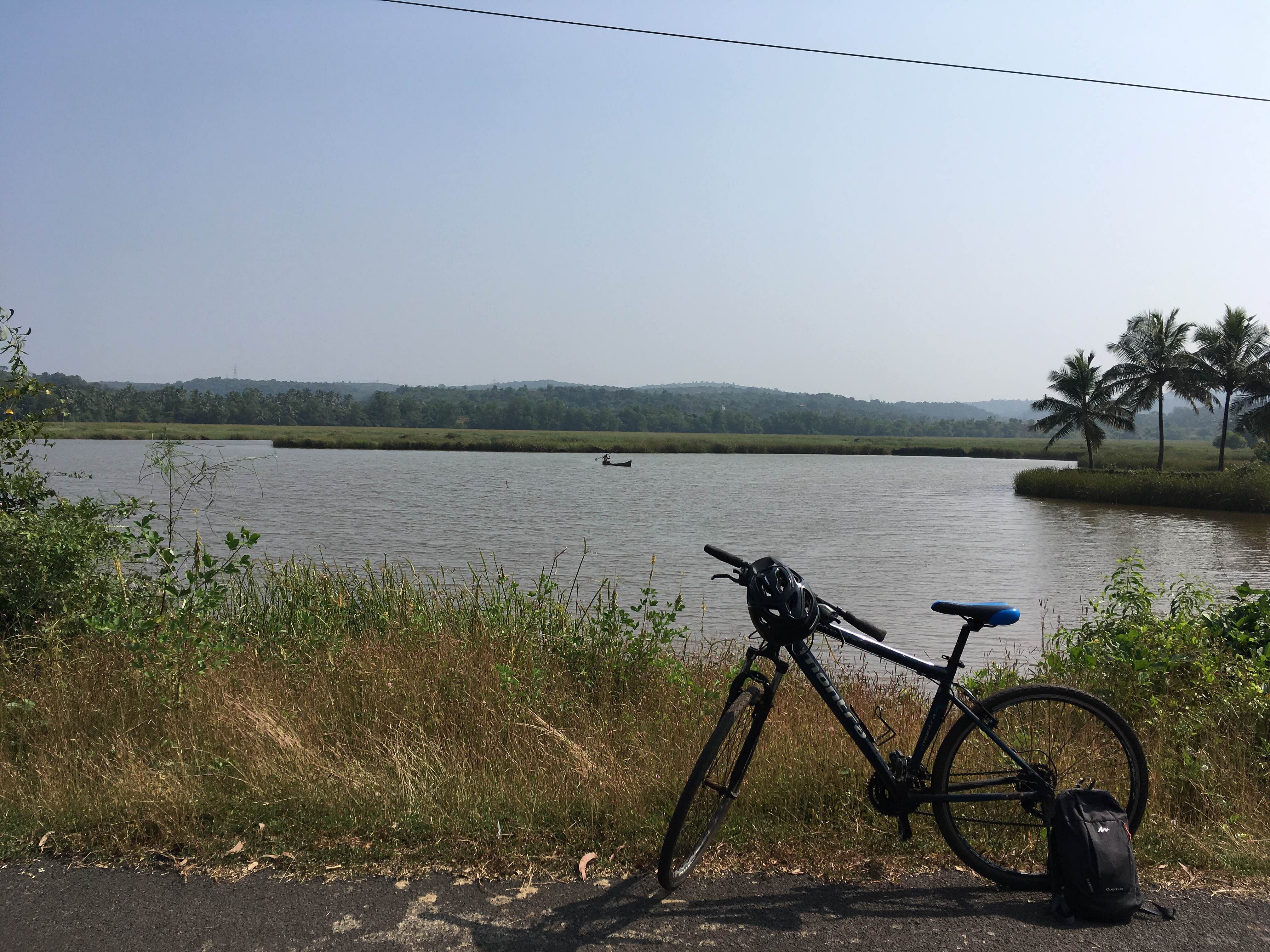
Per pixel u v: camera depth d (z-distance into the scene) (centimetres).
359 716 484
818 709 509
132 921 285
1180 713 483
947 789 330
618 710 544
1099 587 1869
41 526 621
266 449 9756
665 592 1573
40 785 382
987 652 1149
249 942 273
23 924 283
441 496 4088
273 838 340
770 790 376
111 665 504
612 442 13188
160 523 2158
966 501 4591
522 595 875
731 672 586
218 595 581
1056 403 6062
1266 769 430
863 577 1978
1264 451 6688
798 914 296
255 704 457
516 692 504
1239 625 635
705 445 13012
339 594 877
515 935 279
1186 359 5556
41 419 686
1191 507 4288
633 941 277
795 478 6762
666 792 375
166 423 13512
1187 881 322
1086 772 342
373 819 351
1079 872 294
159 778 373
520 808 364
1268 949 278
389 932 280
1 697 465
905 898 309
